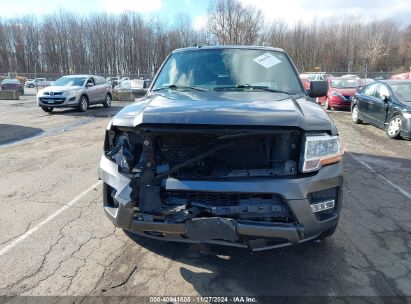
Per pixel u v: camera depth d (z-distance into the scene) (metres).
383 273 3.12
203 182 2.62
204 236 2.63
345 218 4.21
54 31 75.50
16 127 11.23
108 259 3.31
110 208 3.14
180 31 69.06
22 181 5.55
